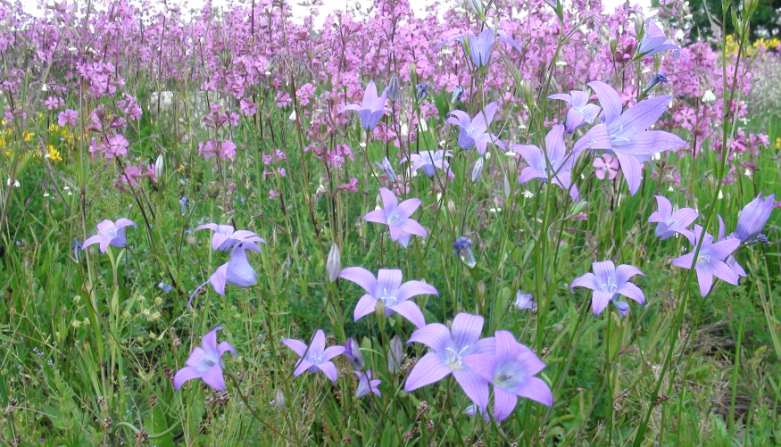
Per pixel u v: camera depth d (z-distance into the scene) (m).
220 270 0.25
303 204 0.49
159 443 0.30
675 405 0.32
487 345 0.20
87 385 0.33
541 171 0.26
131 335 0.37
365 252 0.43
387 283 0.24
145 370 0.34
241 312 0.38
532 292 0.37
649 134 0.22
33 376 0.33
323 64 0.63
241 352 0.35
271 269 0.37
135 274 0.43
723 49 0.24
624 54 0.37
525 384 0.19
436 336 0.20
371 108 0.35
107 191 0.50
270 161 0.52
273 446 0.28
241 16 0.71
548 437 0.32
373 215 0.28
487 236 0.43
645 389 0.33
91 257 0.39
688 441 0.31
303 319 0.39
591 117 0.26
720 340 0.44
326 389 0.31
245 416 0.30
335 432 0.29
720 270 0.25
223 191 0.47
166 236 0.45
